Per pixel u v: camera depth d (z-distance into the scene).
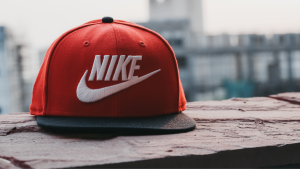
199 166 0.83
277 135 1.05
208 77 13.86
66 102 0.98
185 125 1.06
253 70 13.86
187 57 13.70
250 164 0.89
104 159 0.78
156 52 1.05
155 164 0.79
